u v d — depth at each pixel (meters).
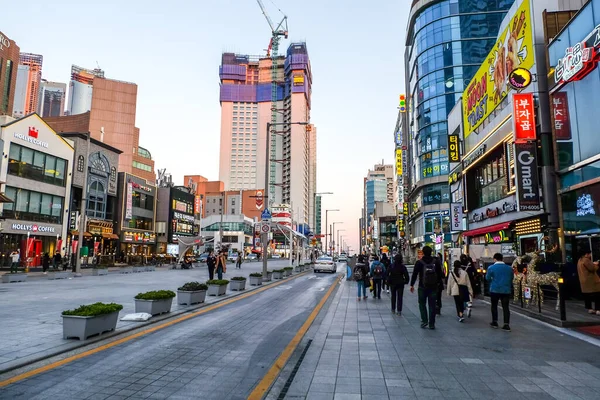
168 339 8.20
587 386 5.30
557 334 8.82
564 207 15.81
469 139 27.92
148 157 150.38
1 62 141.62
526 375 5.80
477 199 27.42
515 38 19.38
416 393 5.05
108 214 53.47
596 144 13.85
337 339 8.31
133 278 26.47
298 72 179.12
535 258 14.38
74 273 27.33
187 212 73.00
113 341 7.88
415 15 59.41
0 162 33.12
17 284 21.11
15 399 4.77
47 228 38.75
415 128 61.44
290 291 19.03
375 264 16.06
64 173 41.78
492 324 9.70
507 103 20.55
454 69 53.62
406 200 69.31
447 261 21.25
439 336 8.62
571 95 15.39
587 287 11.02
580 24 14.71
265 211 25.53
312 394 5.02
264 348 7.53
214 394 5.07
